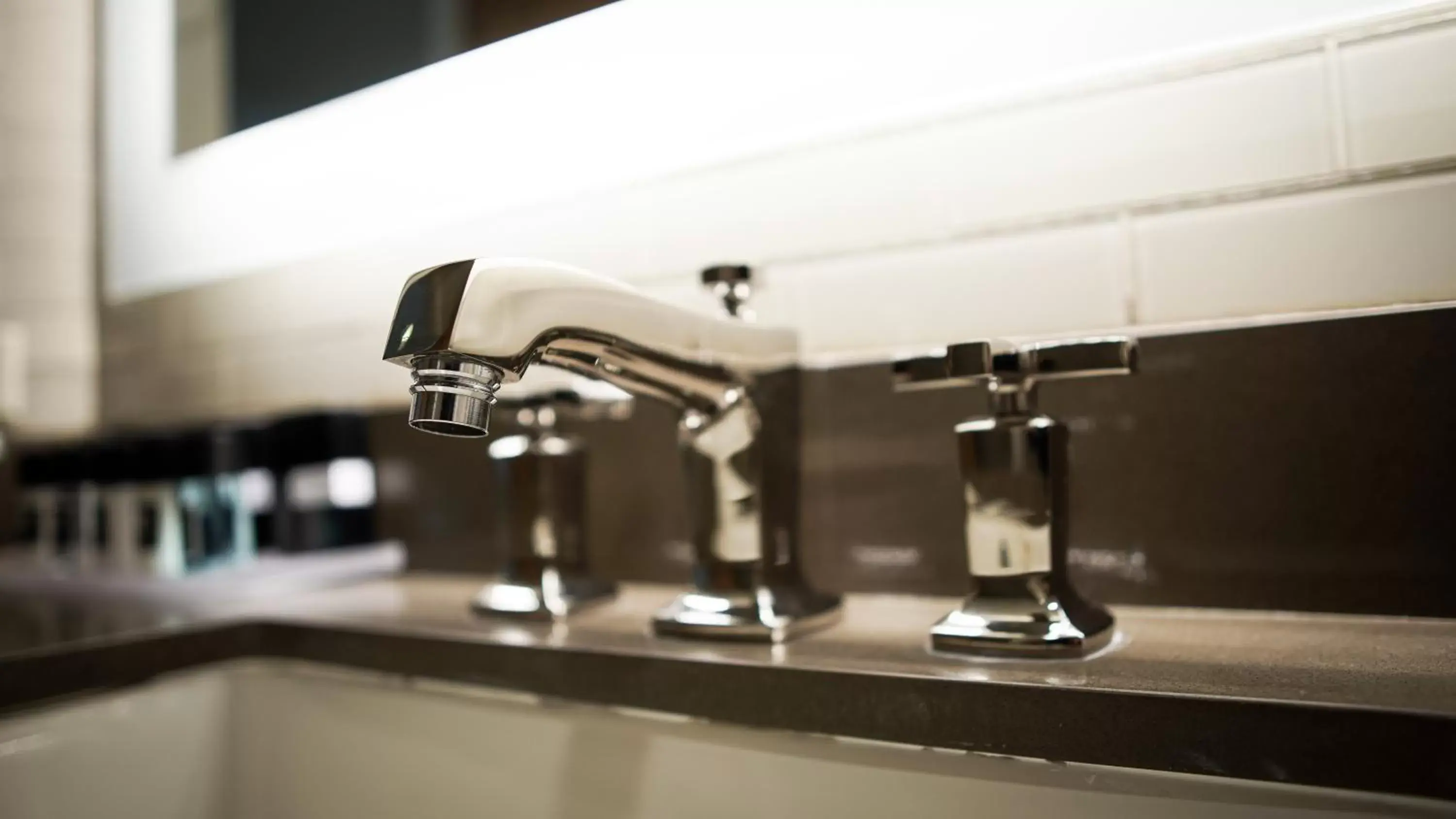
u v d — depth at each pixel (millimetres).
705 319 477
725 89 671
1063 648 414
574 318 399
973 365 428
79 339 1092
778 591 507
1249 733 332
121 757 542
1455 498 457
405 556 796
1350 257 496
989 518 443
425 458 788
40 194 1084
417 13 819
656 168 698
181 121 1006
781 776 423
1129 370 421
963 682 383
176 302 1018
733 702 434
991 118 587
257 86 936
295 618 605
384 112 840
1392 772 311
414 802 526
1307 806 324
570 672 481
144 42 1044
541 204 751
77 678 528
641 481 682
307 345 903
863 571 597
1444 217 479
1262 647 428
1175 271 535
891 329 613
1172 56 538
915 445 586
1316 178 505
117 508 799
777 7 652
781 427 521
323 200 886
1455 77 479
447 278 358
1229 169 524
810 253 641
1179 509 514
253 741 594
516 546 596
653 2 694
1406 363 470
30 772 501
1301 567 487
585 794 473
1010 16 581
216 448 771
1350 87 500
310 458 771
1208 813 339
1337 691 344
